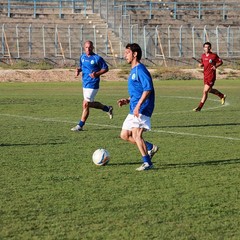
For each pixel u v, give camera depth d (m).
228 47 94.19
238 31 95.06
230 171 19.98
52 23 89.44
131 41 88.19
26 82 68.50
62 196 16.61
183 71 76.44
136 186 17.81
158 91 56.19
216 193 17.03
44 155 22.84
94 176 19.14
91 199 16.31
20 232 13.59
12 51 84.38
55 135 28.22
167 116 36.31
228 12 104.81
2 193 16.95
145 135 28.38
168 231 13.70
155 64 87.00
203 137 27.73
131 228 13.91
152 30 90.88
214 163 21.33
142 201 16.14
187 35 92.81
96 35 88.81
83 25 90.19
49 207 15.55
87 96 30.17
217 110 40.12
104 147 24.73
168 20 97.38
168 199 16.36
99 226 14.03
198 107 39.16
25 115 36.81
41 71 71.88
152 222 14.34
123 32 89.69
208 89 38.81
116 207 15.57
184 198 16.47
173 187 17.70
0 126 31.56
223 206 15.73
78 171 19.89
